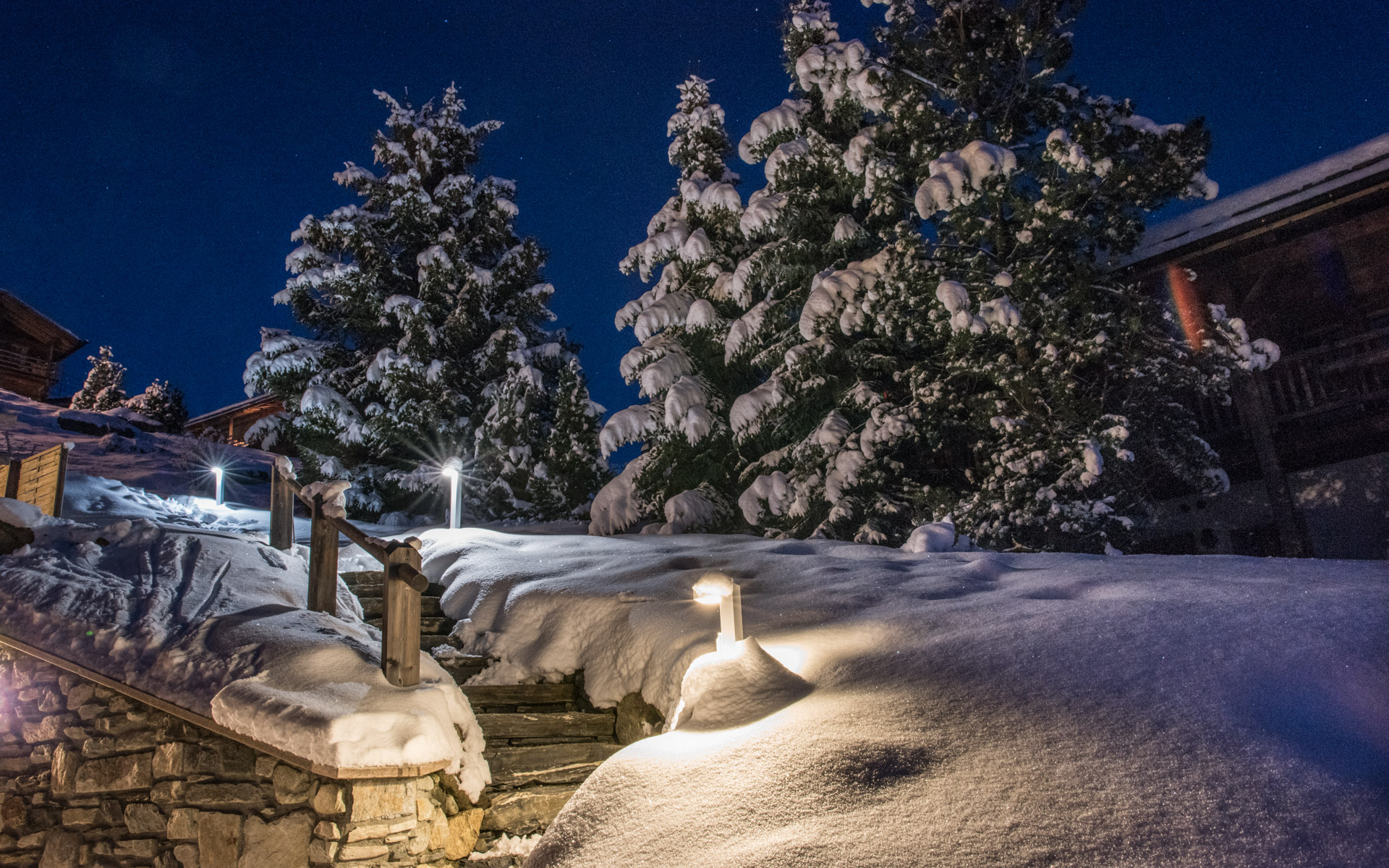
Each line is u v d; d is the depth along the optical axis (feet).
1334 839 8.79
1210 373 36.32
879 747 11.87
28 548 21.01
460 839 16.52
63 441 60.64
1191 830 9.19
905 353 41.27
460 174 67.00
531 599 23.12
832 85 42.22
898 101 39.09
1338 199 41.63
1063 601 18.01
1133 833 9.27
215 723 15.93
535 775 18.07
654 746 13.56
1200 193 35.04
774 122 44.80
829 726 12.79
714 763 12.35
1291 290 44.96
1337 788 9.59
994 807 10.11
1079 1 37.35
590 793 12.60
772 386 41.39
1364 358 41.63
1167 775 10.19
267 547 24.13
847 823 10.30
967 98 38.55
